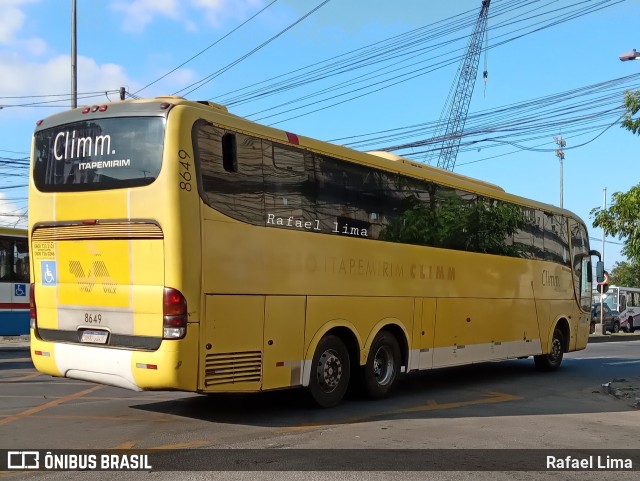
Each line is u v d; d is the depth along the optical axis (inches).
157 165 281.0
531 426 323.3
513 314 511.5
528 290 532.7
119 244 289.0
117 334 290.4
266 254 312.0
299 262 330.0
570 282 603.5
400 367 402.9
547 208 571.8
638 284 2596.0
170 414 331.0
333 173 356.2
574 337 608.7
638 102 426.0
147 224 280.7
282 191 323.6
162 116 283.7
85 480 216.8
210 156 290.5
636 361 711.7
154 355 274.4
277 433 288.5
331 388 352.5
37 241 319.6
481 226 478.9
